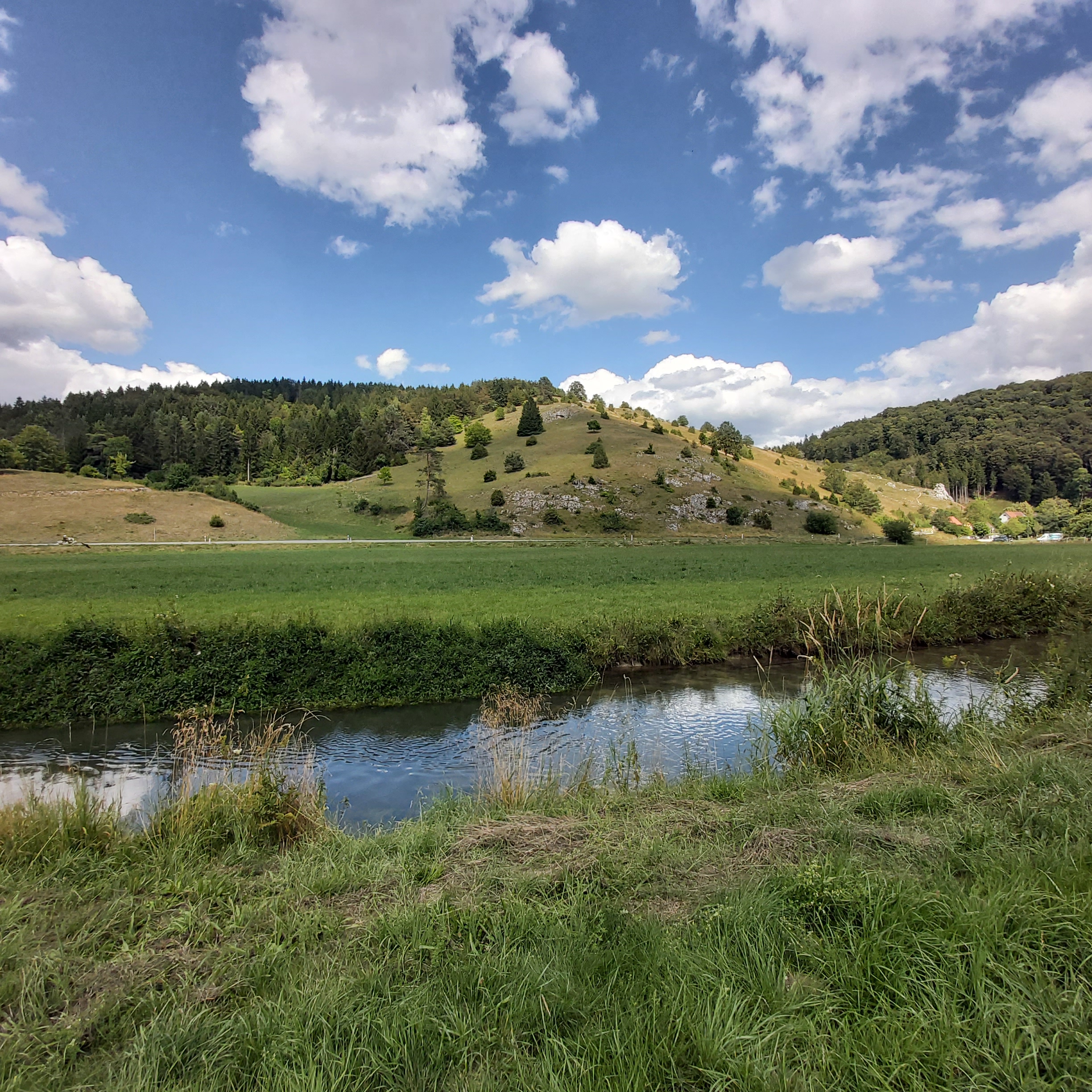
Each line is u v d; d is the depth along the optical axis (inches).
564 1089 97.1
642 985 121.5
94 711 498.0
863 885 146.6
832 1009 113.2
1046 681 395.5
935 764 258.8
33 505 2957.7
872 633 641.6
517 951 135.7
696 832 202.7
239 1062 111.3
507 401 6914.4
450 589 1165.1
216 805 248.8
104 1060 113.0
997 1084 96.0
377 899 169.5
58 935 154.9
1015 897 137.6
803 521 3732.8
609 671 643.5
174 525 2994.6
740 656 700.0
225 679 521.7
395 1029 112.3
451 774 386.3
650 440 5034.5
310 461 5123.0
